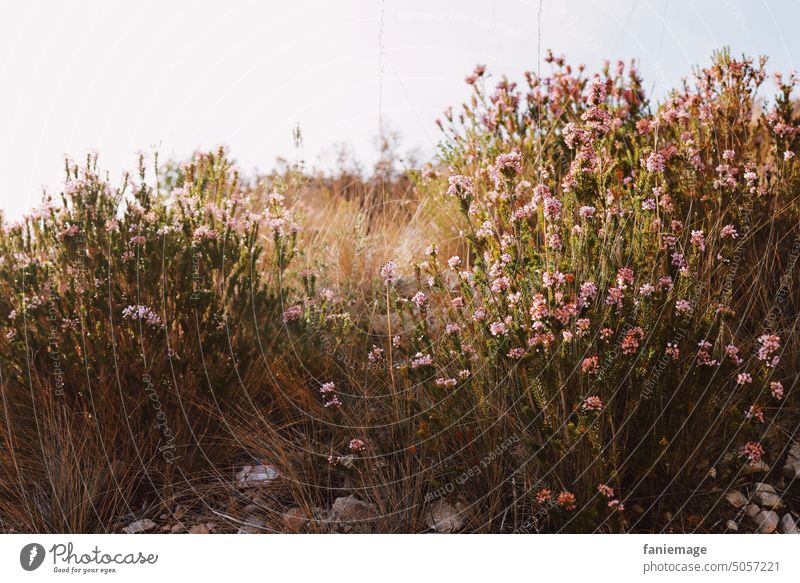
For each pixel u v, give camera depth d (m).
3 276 2.79
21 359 2.67
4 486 2.45
